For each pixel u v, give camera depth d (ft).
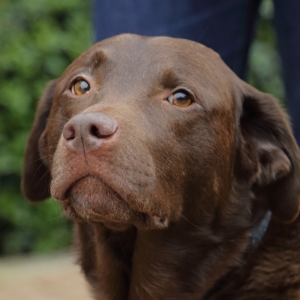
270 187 15.70
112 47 14.90
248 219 15.64
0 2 34.09
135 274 15.44
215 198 15.08
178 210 14.52
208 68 14.98
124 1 18.39
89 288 16.65
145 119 13.70
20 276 27.86
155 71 14.35
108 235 15.10
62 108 15.20
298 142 19.03
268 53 38.22
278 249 15.35
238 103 15.62
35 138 17.28
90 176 12.60
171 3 18.04
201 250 15.30
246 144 15.72
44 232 33.96
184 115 14.29
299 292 15.07
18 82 32.96
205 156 14.67
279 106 15.81
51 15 34.22
